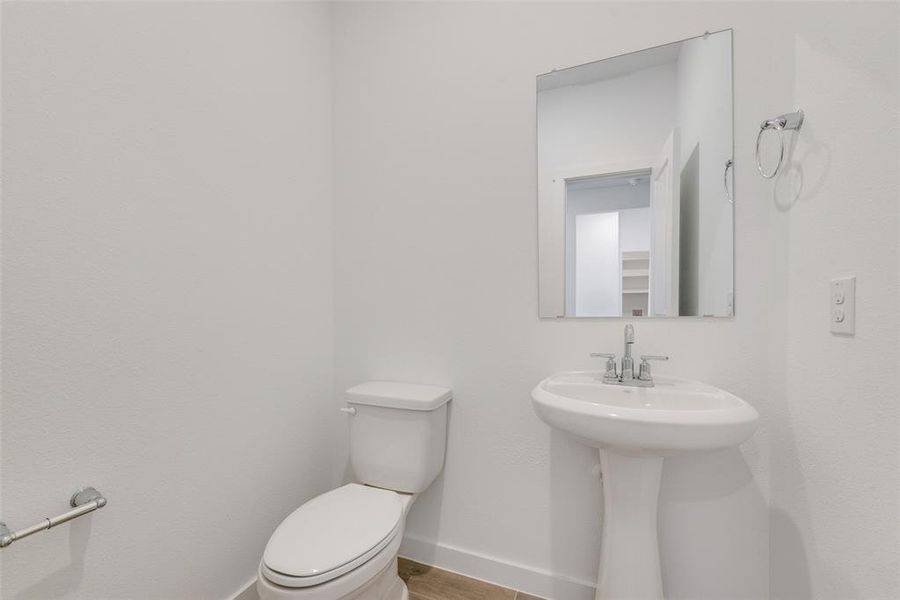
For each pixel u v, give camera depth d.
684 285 1.19
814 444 0.89
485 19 1.44
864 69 0.73
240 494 1.24
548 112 1.35
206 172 1.14
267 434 1.35
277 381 1.39
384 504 1.15
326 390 1.65
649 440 0.85
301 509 1.11
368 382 1.61
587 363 1.30
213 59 1.16
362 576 0.92
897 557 0.65
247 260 1.28
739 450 1.12
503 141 1.41
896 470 0.65
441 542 1.49
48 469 0.79
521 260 1.39
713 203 1.16
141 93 0.97
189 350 1.08
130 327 0.94
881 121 0.69
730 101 1.13
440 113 1.50
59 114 0.81
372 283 1.62
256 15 1.32
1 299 0.73
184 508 1.06
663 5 1.21
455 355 1.48
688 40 1.18
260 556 1.31
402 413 1.34
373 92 1.62
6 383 0.74
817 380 0.88
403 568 1.47
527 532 1.36
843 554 0.79
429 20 1.52
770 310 1.08
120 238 0.92
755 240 1.11
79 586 0.84
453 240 1.48
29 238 0.77
